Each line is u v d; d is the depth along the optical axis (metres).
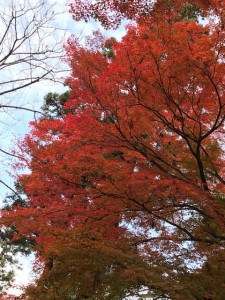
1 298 8.66
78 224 8.34
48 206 8.33
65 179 8.21
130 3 7.25
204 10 7.63
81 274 7.49
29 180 8.22
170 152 9.20
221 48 7.46
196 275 7.49
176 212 9.07
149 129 8.55
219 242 8.09
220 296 7.03
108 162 7.86
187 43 7.39
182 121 8.28
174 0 7.61
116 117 8.06
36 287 7.97
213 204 7.64
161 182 7.50
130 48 7.50
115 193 8.10
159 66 7.58
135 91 7.84
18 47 5.05
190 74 7.71
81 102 8.29
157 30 7.49
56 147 7.97
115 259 7.24
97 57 8.26
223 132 9.38
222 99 8.24
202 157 9.10
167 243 8.43
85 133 8.03
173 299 6.77
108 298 7.08
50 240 8.18
